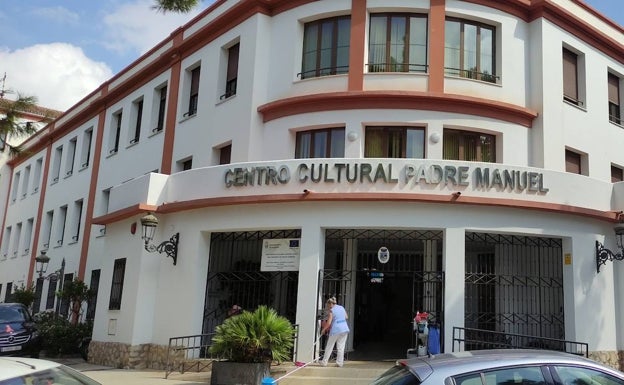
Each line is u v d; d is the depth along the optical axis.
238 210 14.80
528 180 14.10
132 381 12.88
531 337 13.22
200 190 15.45
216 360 12.66
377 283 18.55
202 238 15.33
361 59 16.34
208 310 15.30
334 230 14.56
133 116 24.30
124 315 16.20
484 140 16.45
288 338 12.41
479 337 15.38
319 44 17.17
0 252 37.53
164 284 15.87
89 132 28.61
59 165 31.84
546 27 17.28
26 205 34.69
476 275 13.92
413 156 15.93
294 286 15.09
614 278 15.10
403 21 16.75
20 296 27.48
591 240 14.78
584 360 5.47
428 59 16.31
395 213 13.68
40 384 5.09
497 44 17.06
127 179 23.30
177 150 20.23
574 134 17.50
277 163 14.39
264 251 14.56
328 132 16.44
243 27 18.33
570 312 14.25
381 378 5.87
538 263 14.84
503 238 14.62
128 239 17.03
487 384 5.24
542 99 16.77
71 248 27.19
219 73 19.03
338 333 12.97
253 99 17.31
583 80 18.31
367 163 13.80
